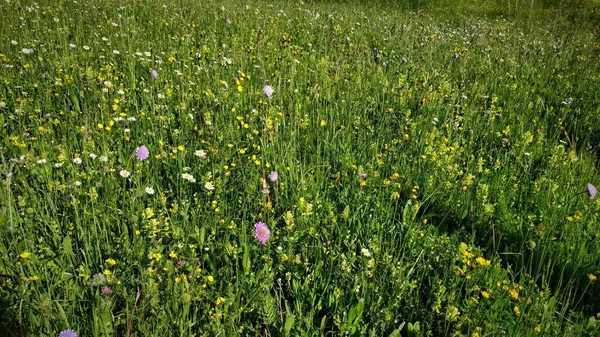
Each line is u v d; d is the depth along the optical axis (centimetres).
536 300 240
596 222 309
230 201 310
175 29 696
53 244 246
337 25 796
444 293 250
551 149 404
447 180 342
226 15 806
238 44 611
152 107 402
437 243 275
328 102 466
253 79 508
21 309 189
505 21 1215
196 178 329
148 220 255
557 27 1127
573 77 624
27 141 341
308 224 286
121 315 209
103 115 383
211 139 364
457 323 224
